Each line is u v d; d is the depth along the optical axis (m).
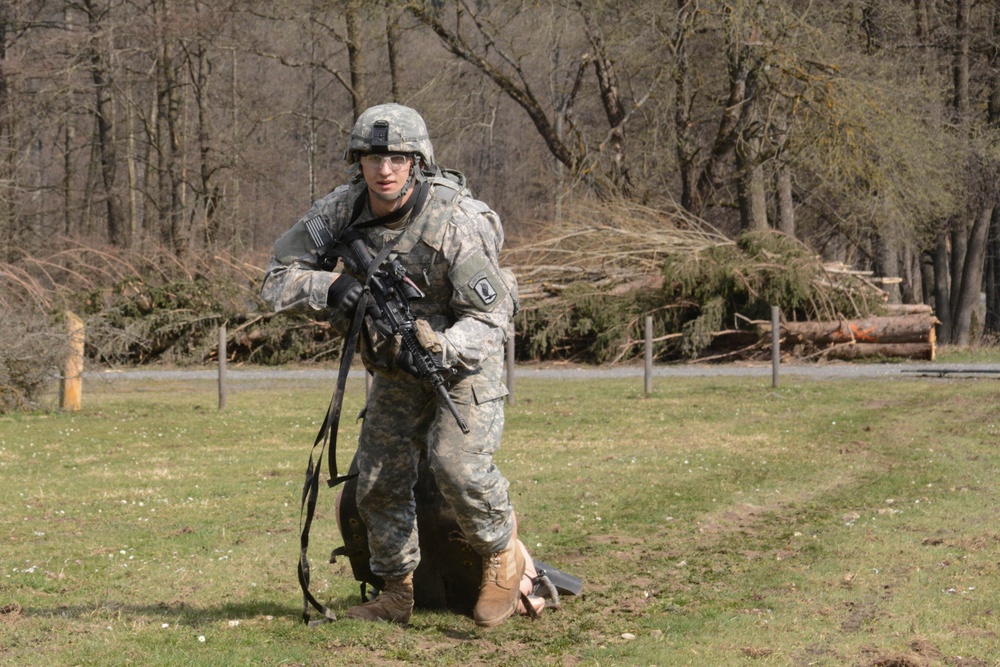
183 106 42.06
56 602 5.54
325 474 10.04
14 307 16.77
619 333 23.47
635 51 29.20
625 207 25.88
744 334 23.42
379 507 4.99
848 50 28.64
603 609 5.48
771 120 27.75
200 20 31.98
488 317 4.68
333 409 4.70
